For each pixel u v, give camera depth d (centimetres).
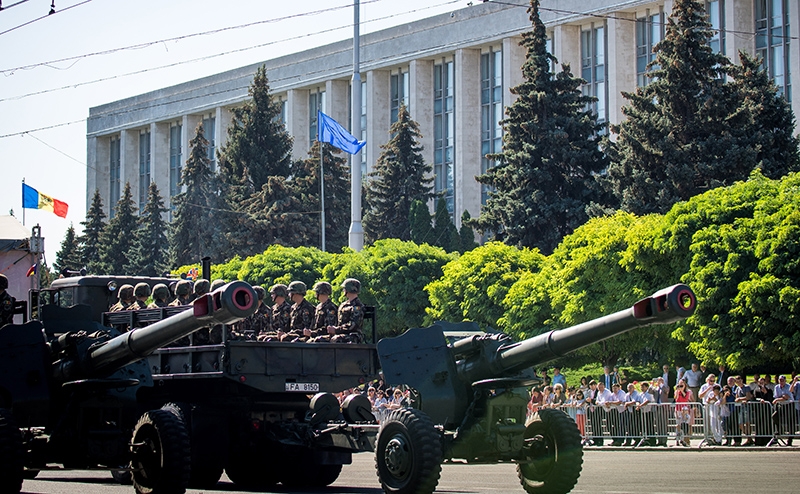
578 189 6875
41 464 1552
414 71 10762
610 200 6744
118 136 14338
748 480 1838
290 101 11981
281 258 6681
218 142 12650
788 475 1955
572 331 1391
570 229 6750
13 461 1380
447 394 1515
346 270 6275
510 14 9938
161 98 13375
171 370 1797
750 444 3120
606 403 3325
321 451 1734
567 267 4847
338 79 11575
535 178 6819
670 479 1870
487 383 1464
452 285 5759
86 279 2023
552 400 3469
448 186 10644
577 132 6938
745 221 4138
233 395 1762
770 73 8331
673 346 4531
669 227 4428
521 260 5700
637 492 1586
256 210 8600
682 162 6125
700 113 6194
